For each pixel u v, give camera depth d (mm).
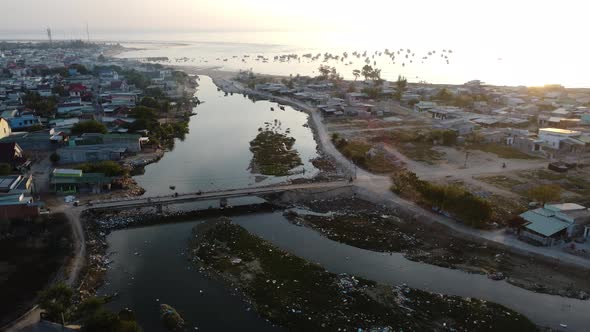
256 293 62875
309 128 172250
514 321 57000
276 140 150750
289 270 68812
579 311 59656
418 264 72062
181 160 130875
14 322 55500
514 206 90438
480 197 87938
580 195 96062
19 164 112062
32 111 171250
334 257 74062
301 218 89562
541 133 136875
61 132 140000
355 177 109688
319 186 102375
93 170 105312
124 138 133000
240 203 97438
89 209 88125
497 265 71125
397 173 106188
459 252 75562
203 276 67500
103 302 60469
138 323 56406
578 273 67750
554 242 75312
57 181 97938
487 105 198625
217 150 141500
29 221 82438
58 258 71375
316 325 56156
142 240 79812
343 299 61531
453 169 114812
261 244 77000
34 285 63969
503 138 140375
